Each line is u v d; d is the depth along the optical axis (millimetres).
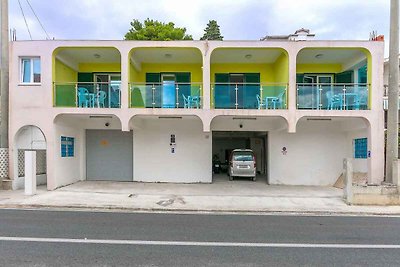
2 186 15141
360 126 16172
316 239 7625
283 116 15430
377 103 15469
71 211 10992
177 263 5902
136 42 15625
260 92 15758
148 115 15805
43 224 8875
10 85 15469
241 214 10852
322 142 18078
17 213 10500
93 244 6996
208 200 12922
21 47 15469
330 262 6070
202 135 18125
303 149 18047
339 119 17219
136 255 6309
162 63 18734
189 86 15664
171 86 15641
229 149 24219
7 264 5773
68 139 16734
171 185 16875
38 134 19328
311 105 15523
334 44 15562
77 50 16219
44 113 15328
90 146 18547
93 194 13961
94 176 18500
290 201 12938
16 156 15453
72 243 7062
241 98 15742
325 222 9617
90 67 18688
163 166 18125
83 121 18062
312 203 12570
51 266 5695
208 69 15547
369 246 7102
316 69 18641
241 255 6406
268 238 7668
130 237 7594
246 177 19281
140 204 11961
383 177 15203
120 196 13547
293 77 15516
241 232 8227
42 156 16984
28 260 5984
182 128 18188
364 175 16172
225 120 18000
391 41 13477
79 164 17969
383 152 15297
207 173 18078
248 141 23609
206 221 9570
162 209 11336
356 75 17484
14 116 15414
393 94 13438
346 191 12773
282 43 15586
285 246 7043
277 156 18016
